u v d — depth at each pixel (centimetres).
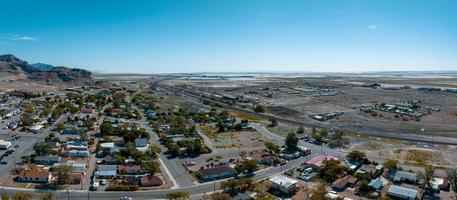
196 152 13288
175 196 8669
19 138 14850
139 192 9481
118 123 18200
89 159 12325
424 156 13238
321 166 11319
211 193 9475
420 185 10162
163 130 17112
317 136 15375
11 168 11038
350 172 11119
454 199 9194
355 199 9112
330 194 9238
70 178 10031
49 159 11819
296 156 12938
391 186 9788
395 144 15138
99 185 9869
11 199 8325
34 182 9950
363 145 14912
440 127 18912
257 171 11350
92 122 17400
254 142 15138
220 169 10944
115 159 11988
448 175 10225
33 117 18738
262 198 8775
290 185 9631
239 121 19938
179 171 11269
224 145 14550
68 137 15175
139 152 12481
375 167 11494
